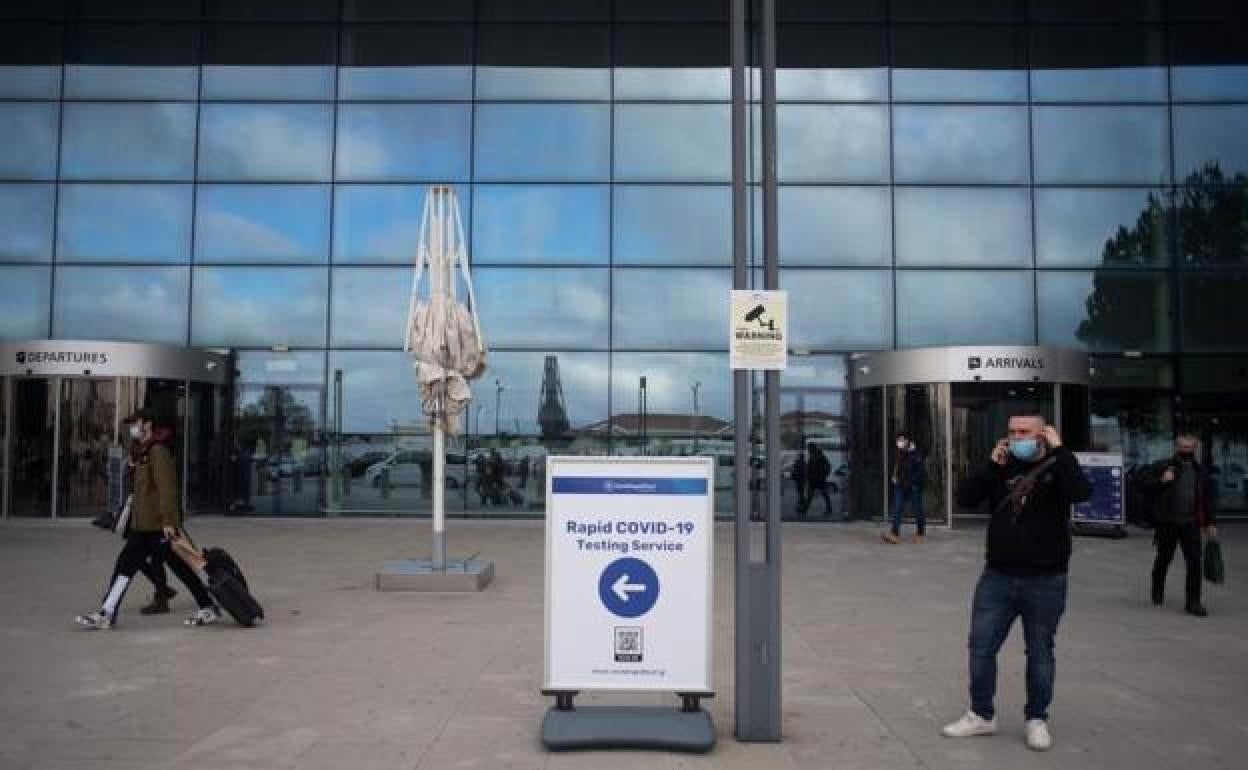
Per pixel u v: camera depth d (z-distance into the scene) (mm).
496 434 19766
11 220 20016
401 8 20438
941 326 20109
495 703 6488
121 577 8875
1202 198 20375
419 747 5598
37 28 20328
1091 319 20156
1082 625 9328
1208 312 20219
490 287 20000
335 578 11805
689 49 20453
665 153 20281
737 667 5820
